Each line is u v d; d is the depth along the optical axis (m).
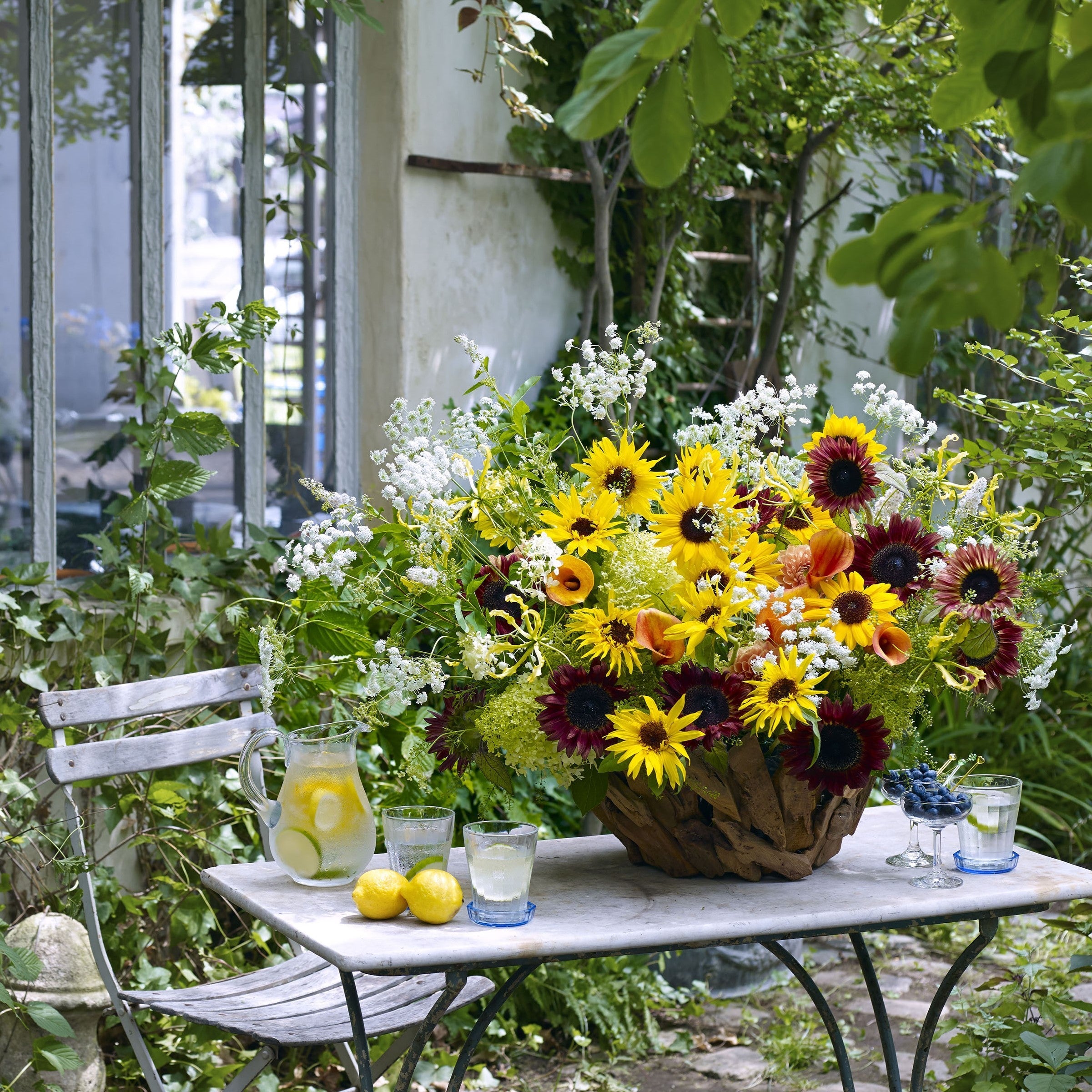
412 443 2.11
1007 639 2.00
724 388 5.06
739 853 2.02
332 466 3.98
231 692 2.63
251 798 2.20
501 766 2.04
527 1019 3.47
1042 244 5.06
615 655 1.88
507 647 1.91
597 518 1.98
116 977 3.05
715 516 1.91
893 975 3.88
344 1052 2.48
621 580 1.94
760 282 5.11
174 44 3.59
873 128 4.73
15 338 3.38
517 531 2.12
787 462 2.19
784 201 5.14
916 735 2.17
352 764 2.08
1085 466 3.08
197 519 3.70
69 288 3.44
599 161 4.30
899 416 2.15
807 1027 3.44
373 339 3.96
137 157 3.54
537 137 4.23
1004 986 3.09
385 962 1.67
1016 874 2.11
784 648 1.90
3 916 3.07
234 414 3.75
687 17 0.80
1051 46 0.81
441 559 2.08
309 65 3.84
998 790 2.09
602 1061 3.33
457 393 4.09
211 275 3.71
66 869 2.45
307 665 2.63
